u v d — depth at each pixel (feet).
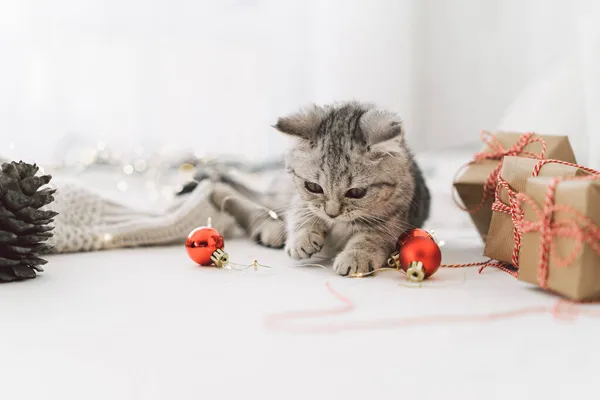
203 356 1.56
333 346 1.61
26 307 1.84
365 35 4.68
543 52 3.99
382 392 1.43
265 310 1.82
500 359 1.55
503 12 4.31
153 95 4.69
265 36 4.85
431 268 2.09
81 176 3.74
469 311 1.82
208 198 2.79
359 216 2.28
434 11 4.61
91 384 1.46
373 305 1.86
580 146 2.89
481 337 1.65
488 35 4.42
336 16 4.69
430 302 1.89
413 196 2.47
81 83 4.50
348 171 2.23
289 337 1.65
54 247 2.45
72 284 2.06
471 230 3.07
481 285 2.06
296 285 2.05
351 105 2.53
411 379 1.47
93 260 2.37
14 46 4.32
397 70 4.68
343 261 2.18
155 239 2.61
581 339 1.64
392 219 2.32
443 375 1.49
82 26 4.46
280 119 2.35
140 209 2.80
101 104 4.58
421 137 4.75
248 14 4.81
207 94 4.79
